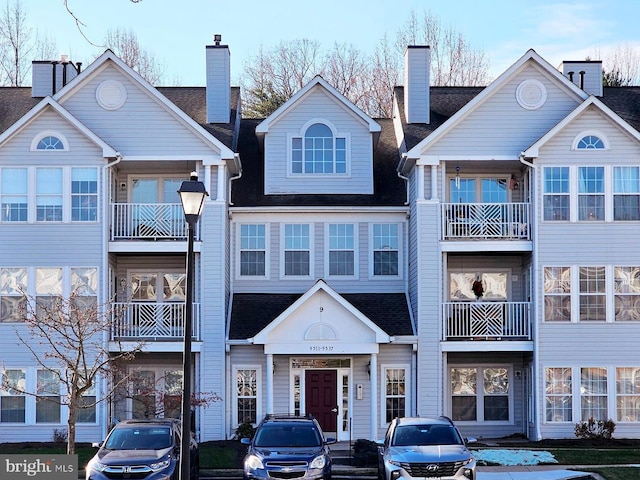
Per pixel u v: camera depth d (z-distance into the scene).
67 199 28.20
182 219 29.22
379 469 20.89
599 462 23.50
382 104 53.06
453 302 28.92
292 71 53.62
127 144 28.78
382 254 30.64
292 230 30.69
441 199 28.78
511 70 28.80
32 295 28.00
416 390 28.28
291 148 31.20
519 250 28.47
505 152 28.73
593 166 28.38
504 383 30.23
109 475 18.45
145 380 28.39
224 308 28.59
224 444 26.55
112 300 29.12
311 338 27.64
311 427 20.42
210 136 28.73
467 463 19.00
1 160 28.27
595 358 28.05
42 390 27.84
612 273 28.19
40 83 31.64
